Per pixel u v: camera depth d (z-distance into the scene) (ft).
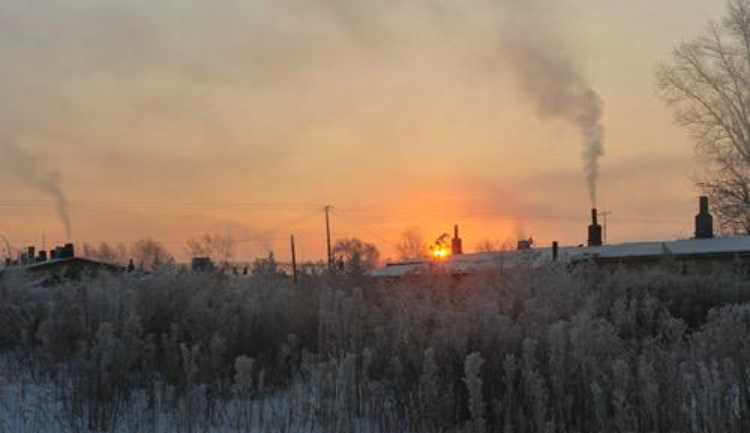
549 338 25.40
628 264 119.24
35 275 53.36
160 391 29.66
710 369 24.13
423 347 27.76
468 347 26.96
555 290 36.60
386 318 34.01
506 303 34.12
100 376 28.19
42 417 27.61
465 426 24.62
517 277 37.88
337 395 27.73
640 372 23.20
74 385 29.09
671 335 31.09
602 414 22.44
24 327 37.45
